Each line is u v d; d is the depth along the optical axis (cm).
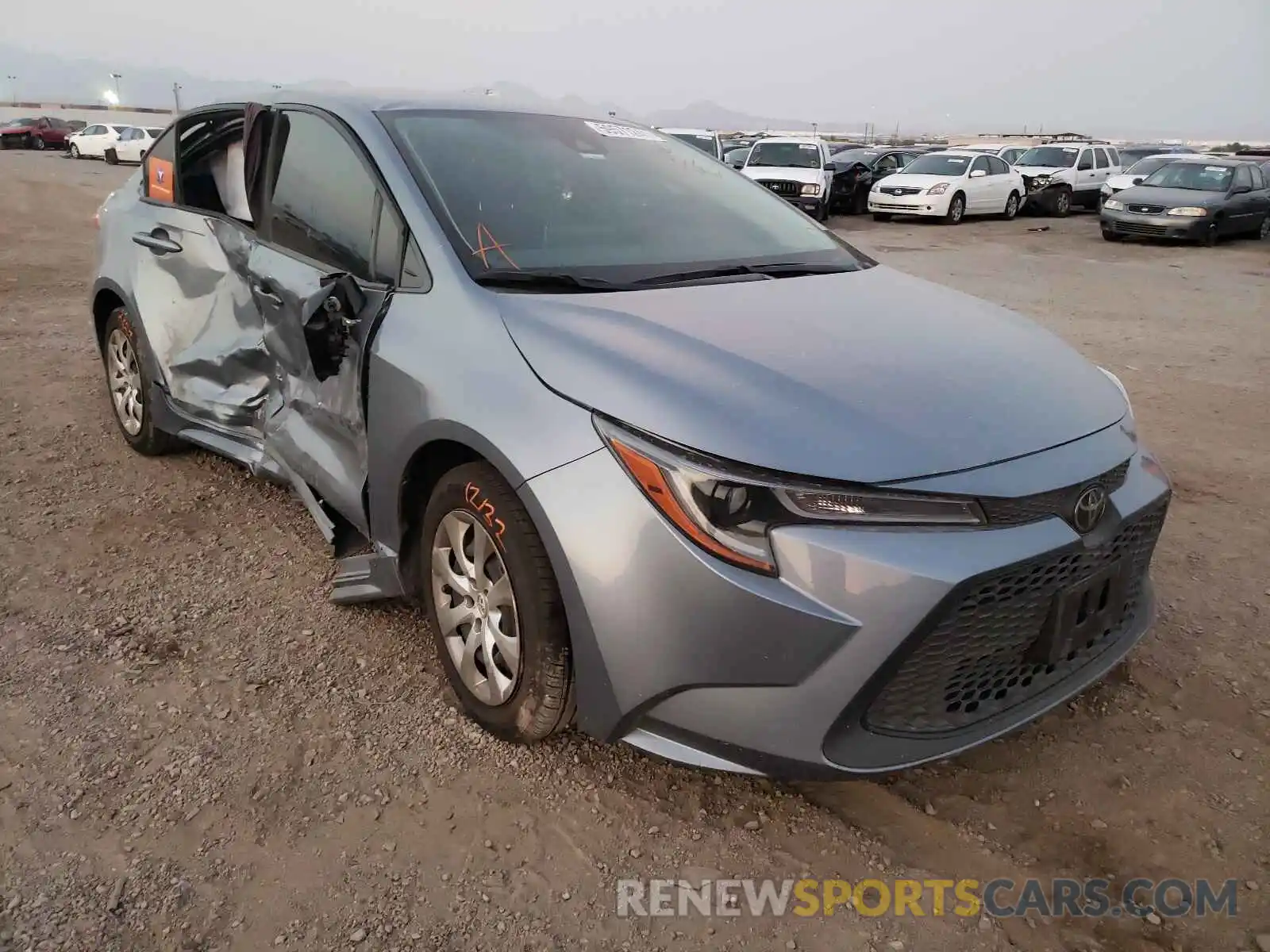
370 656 295
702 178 360
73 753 247
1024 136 9769
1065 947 203
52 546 357
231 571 344
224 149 379
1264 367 721
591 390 219
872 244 1603
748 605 197
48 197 1819
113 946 193
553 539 215
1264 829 238
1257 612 344
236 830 225
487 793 239
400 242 279
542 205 300
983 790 249
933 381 231
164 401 408
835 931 205
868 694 201
